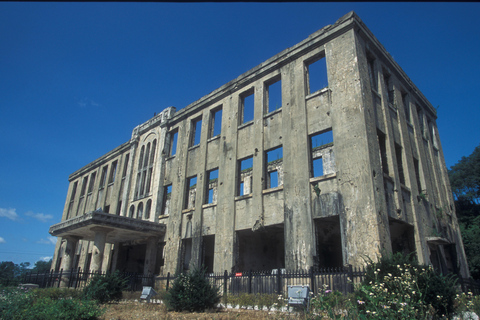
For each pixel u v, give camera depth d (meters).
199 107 25.50
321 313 9.25
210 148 23.41
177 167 25.42
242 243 20.19
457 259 20.92
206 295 12.76
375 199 14.18
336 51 17.86
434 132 25.12
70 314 10.52
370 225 13.87
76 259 32.19
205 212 21.64
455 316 9.57
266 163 19.53
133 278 20.75
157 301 16.08
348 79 16.81
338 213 15.12
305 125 17.73
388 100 19.72
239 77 22.86
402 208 16.30
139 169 29.72
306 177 16.72
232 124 22.14
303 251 15.66
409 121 21.39
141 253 28.66
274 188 18.12
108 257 27.39
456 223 22.77
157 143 28.58
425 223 18.33
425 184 19.86
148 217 26.47
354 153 15.37
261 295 13.90
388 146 17.08
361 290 8.62
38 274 21.31
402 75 21.47
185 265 22.00
